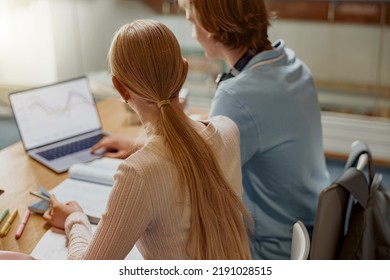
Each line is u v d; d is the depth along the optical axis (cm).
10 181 166
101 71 352
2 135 340
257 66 155
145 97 111
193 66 339
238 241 114
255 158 158
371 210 160
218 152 118
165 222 110
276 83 154
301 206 164
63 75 374
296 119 156
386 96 335
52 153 184
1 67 380
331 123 343
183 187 108
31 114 188
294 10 324
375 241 162
